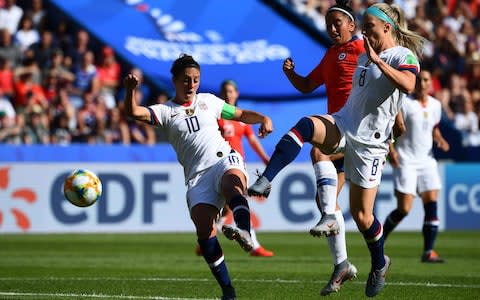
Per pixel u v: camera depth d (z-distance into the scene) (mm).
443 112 75938
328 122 25234
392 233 64062
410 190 44312
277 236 60031
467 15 96312
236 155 26234
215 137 26422
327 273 37594
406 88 23969
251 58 78438
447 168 67000
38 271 38188
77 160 61531
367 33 25578
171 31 79125
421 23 88375
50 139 66750
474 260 45125
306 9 87562
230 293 26141
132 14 79438
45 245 52312
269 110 74375
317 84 30734
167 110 26438
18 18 77062
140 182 61719
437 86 84750
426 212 44156
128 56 75562
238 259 44656
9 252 48031
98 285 32375
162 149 63594
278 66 78250
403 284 33406
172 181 62438
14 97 70312
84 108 68875
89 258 44750
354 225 65312
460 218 67312
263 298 28953
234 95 44625
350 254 47500
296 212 63938
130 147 62812
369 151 25281
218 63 77375
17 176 59938
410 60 24562
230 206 24828
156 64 75938
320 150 25609
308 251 49750
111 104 74312
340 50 29453
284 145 24656
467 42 91312
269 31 81312
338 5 29328
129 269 39125
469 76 87500
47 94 71438
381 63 23656
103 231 61125
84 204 28422
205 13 81375
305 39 81562
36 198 60312
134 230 61594
